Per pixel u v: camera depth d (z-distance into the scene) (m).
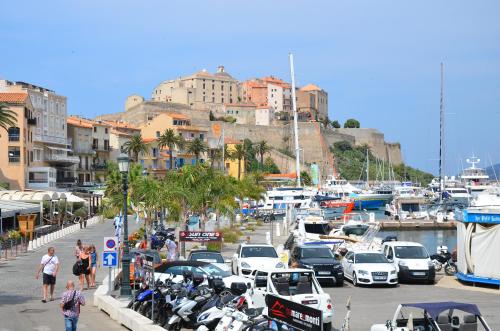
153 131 167.38
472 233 31.92
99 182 129.88
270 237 56.12
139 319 18.97
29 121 98.69
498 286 30.84
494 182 170.50
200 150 151.50
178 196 50.38
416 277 32.81
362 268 32.19
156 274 23.67
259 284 21.02
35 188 96.75
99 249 48.84
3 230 58.47
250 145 192.12
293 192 106.31
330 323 19.55
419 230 89.88
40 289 29.31
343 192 128.12
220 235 34.38
